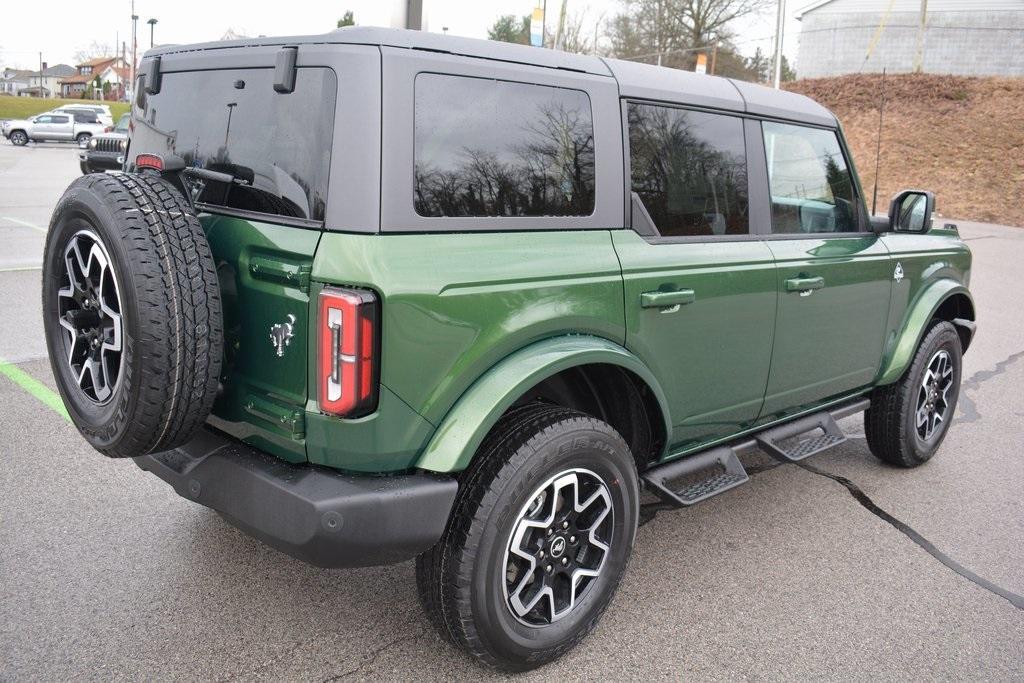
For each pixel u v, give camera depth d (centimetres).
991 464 497
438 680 272
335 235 229
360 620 305
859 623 318
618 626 309
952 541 392
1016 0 3534
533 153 269
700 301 321
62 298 262
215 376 236
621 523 290
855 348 417
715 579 347
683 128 324
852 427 566
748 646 300
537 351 262
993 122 2725
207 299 230
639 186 305
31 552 340
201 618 301
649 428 323
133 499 393
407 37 240
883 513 421
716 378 342
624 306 291
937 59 3662
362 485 236
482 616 254
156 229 227
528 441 256
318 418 233
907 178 2525
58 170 2531
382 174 230
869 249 416
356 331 223
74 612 300
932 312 457
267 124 252
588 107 288
